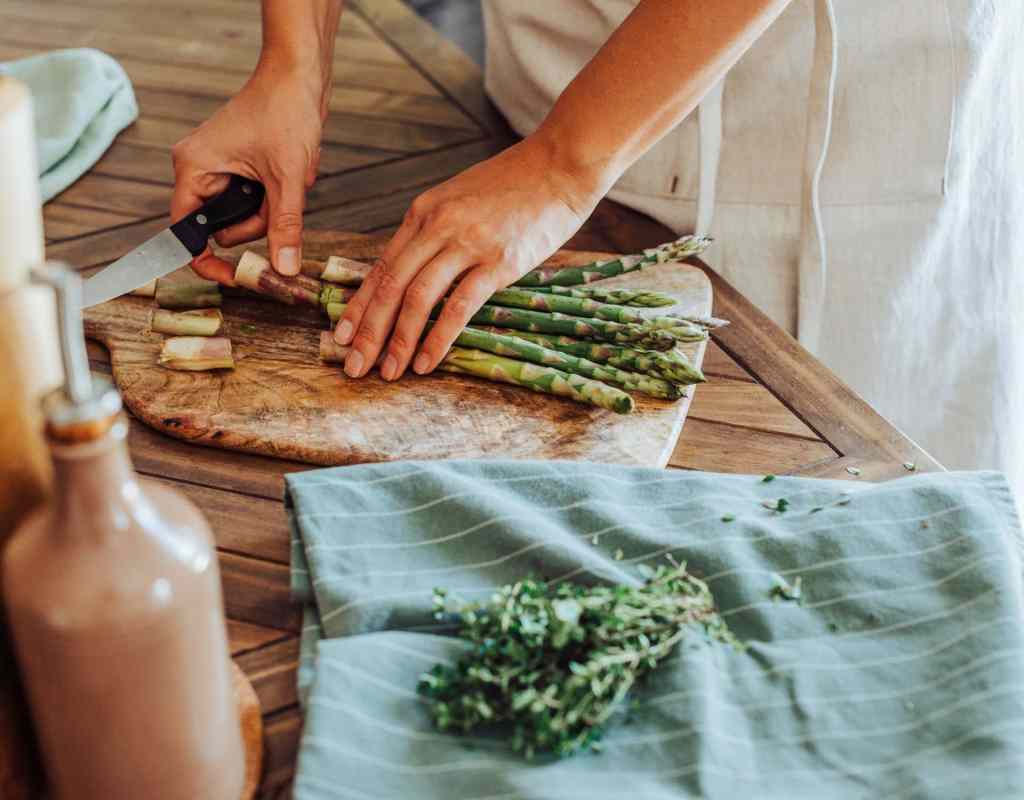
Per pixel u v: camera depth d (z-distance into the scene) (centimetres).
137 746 63
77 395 57
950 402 175
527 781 71
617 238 153
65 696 61
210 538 64
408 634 83
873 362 168
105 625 58
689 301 132
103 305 130
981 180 164
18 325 62
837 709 78
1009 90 159
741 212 163
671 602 82
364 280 125
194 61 194
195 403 114
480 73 196
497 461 100
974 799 71
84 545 59
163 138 171
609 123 118
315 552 90
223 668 67
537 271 129
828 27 135
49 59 171
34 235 62
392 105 184
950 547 90
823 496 97
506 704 75
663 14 113
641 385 115
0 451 63
